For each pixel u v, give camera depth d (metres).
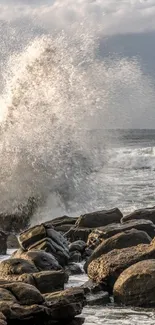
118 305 9.37
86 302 9.31
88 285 10.00
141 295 9.30
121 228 13.30
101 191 23.41
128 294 9.39
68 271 11.46
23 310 7.73
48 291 9.48
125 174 32.62
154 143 66.00
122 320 8.46
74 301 8.18
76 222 15.55
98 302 9.45
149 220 14.09
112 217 15.52
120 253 10.47
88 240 13.50
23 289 8.14
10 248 14.76
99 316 8.67
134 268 9.59
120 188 25.67
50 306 7.97
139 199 23.44
